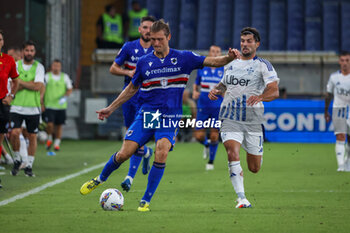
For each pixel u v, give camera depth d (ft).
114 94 212.02
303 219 56.34
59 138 158.51
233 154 65.57
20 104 96.53
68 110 206.69
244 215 58.70
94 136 211.82
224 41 259.80
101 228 51.44
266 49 257.75
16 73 85.05
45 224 53.36
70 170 108.37
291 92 216.13
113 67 80.69
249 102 64.44
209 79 111.75
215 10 270.67
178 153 154.51
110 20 220.84
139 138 61.16
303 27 263.90
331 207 65.05
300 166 119.34
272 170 110.93
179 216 57.88
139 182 89.76
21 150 100.53
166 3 271.28
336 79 108.68
